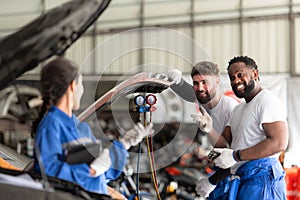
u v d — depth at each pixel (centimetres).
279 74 789
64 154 194
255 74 303
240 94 303
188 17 840
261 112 291
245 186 295
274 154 291
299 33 785
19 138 286
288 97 625
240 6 817
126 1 791
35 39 174
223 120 297
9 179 173
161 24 838
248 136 296
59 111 200
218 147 307
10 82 194
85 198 170
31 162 229
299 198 472
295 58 789
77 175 191
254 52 811
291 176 476
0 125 270
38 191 162
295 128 619
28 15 457
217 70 259
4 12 461
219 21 830
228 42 827
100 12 195
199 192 321
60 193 165
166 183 537
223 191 308
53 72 196
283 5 791
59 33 179
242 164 301
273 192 291
